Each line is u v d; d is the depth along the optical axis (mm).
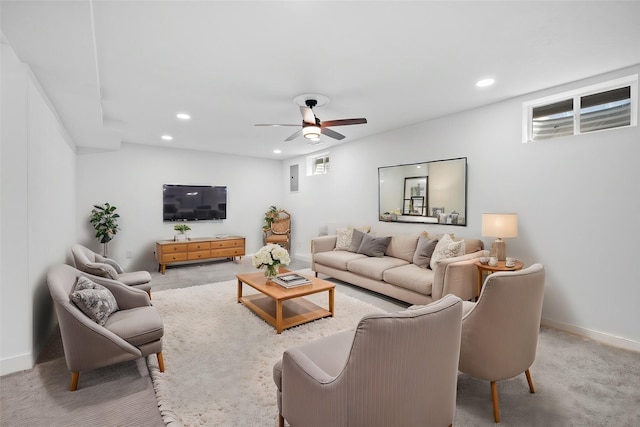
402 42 2221
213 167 6621
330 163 6004
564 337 2850
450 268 2986
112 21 1928
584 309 2893
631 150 2621
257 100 3385
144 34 2084
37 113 2512
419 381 1241
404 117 4074
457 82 2943
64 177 3797
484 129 3625
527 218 3270
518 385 2100
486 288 1728
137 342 2164
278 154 6836
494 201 3549
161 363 2266
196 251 5840
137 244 5766
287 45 2252
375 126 4543
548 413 1821
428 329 1210
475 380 2176
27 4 1505
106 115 3883
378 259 4324
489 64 2574
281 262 3457
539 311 1880
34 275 2432
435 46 2279
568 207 2979
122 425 1748
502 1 1772
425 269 3738
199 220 6441
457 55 2418
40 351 2562
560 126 3160
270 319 3076
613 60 2518
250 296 3867
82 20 1661
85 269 2967
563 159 3002
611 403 1902
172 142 5605
